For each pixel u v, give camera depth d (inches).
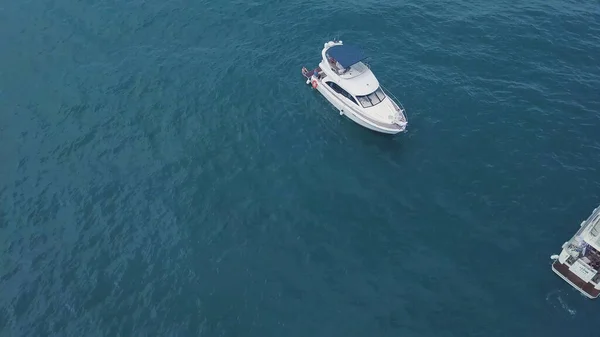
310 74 2304.4
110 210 1833.2
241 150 2025.1
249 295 1589.6
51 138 2082.9
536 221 1764.3
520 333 1494.8
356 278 1630.2
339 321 1528.1
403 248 1705.2
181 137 2075.5
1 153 2027.6
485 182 1887.3
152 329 1520.7
